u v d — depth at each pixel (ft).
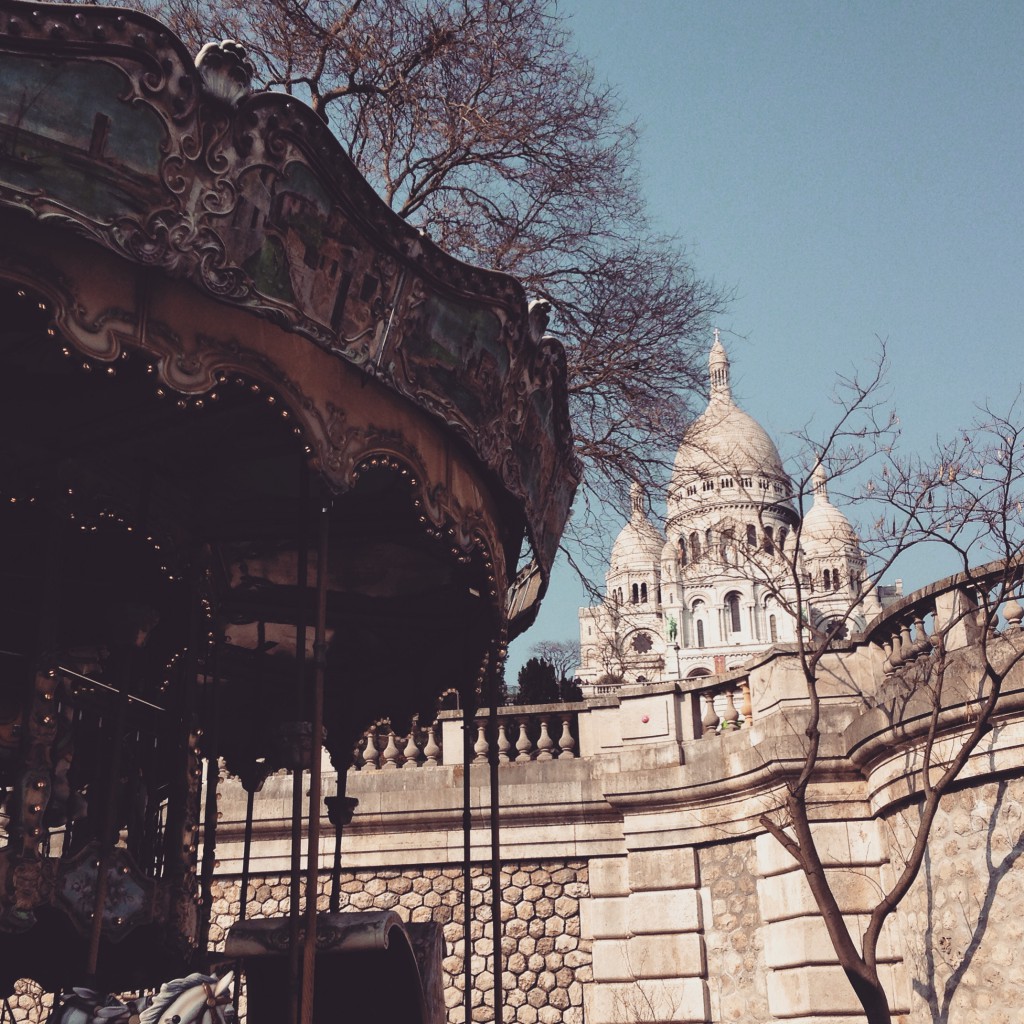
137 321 22.24
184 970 34.24
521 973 57.82
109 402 29.94
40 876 27.63
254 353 24.00
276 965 29.60
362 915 28.45
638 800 58.08
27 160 20.57
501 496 33.01
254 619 40.75
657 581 421.18
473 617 39.52
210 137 22.06
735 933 54.85
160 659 36.96
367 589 40.29
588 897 58.34
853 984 45.24
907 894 48.34
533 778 60.18
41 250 21.24
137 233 21.54
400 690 43.50
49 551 30.04
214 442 31.83
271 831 61.05
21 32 20.20
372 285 25.31
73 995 26.04
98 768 33.68
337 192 23.85
